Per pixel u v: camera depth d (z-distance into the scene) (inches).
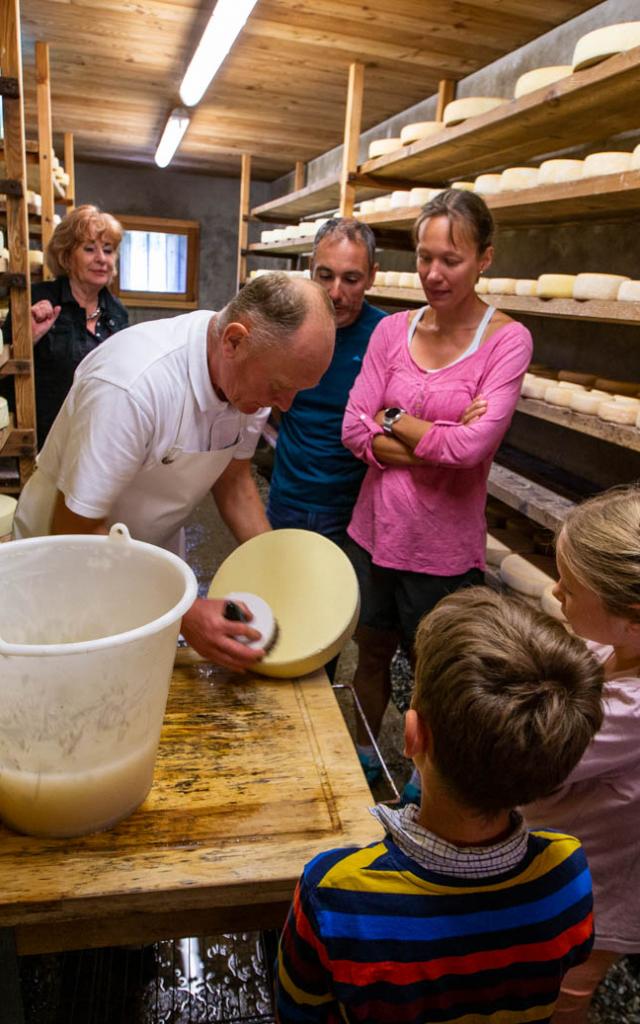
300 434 77.0
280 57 137.4
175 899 27.6
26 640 34.0
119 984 51.2
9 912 26.5
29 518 52.0
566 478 103.8
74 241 100.8
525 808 41.8
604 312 70.4
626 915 39.2
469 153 107.3
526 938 24.4
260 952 55.4
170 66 152.9
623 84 68.0
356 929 23.9
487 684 22.7
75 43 142.1
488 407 62.2
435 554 67.5
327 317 41.4
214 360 45.6
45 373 104.4
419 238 63.6
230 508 58.6
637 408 71.2
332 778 33.8
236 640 41.1
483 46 123.5
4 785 28.2
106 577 34.3
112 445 43.4
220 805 31.7
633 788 37.1
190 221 294.0
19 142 81.9
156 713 29.8
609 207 83.8
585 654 24.4
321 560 46.6
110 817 29.8
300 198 192.4
